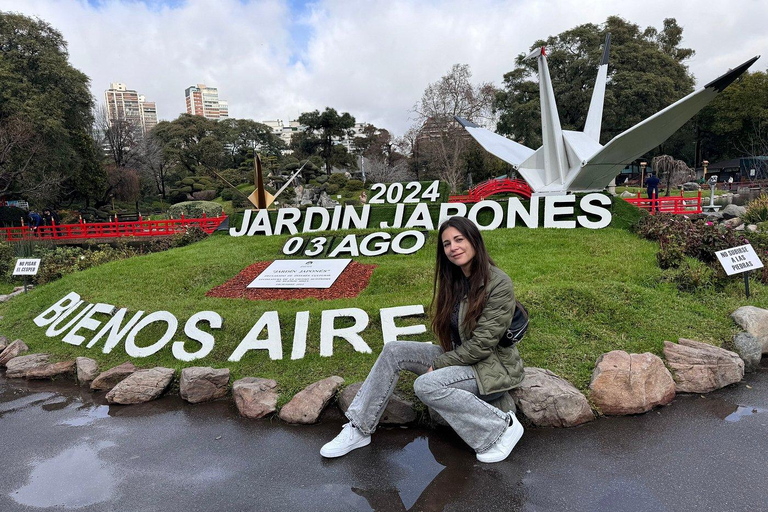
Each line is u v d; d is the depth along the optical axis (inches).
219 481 134.1
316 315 241.4
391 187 607.8
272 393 185.5
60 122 1173.7
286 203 1540.4
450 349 144.6
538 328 211.9
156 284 348.2
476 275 131.4
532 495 118.3
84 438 167.9
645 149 529.7
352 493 123.6
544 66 635.5
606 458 134.2
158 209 1983.3
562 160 631.2
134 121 2206.0
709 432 146.1
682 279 261.9
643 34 1910.7
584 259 324.5
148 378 208.4
